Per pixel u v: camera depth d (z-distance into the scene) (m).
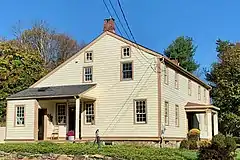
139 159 18.58
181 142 30.06
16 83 43.03
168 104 30.38
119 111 29.61
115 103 29.84
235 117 42.06
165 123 29.30
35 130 30.23
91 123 30.38
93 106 30.48
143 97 29.00
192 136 32.97
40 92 31.30
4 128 32.72
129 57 29.92
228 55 45.41
